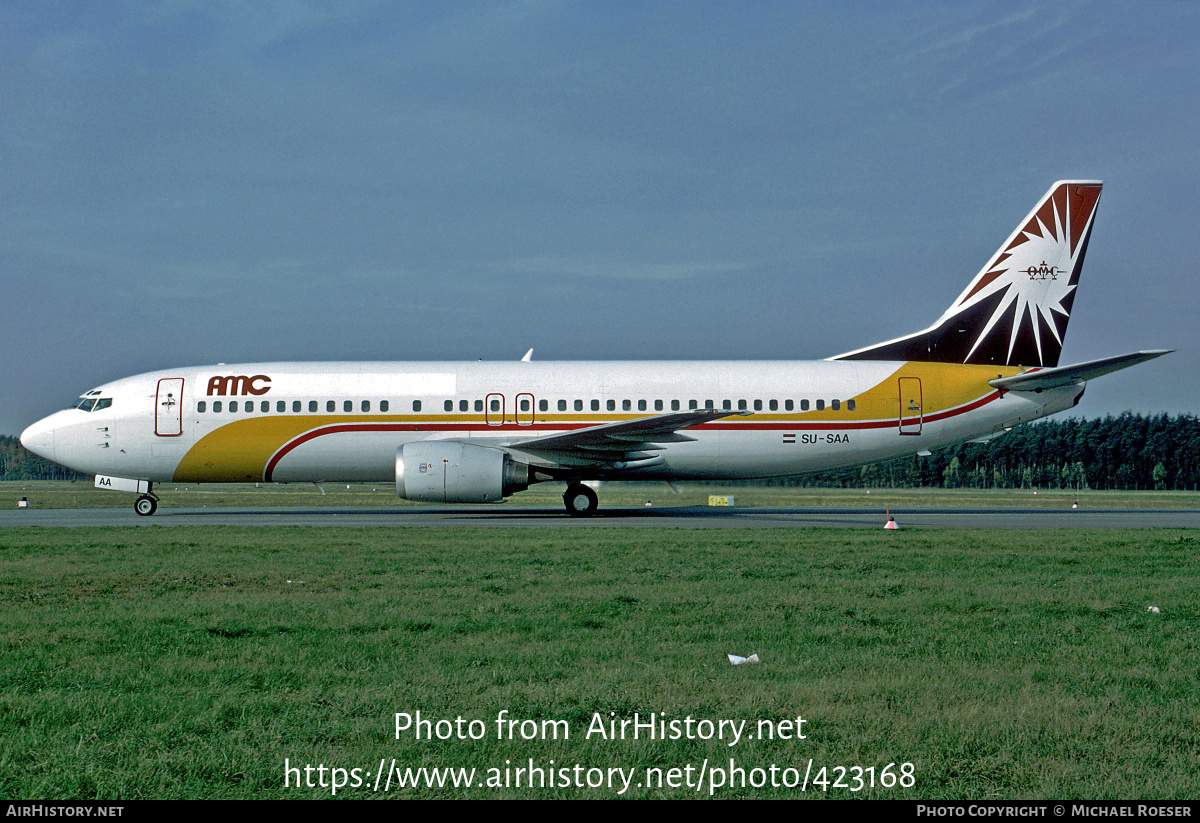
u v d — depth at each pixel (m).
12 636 9.62
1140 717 6.84
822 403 30.48
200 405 30.22
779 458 30.62
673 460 30.41
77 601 11.96
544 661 8.51
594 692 7.45
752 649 9.08
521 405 30.11
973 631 9.95
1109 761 6.02
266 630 9.90
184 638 9.52
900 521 28.72
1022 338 31.12
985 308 31.11
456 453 28.53
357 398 30.16
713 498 46.69
